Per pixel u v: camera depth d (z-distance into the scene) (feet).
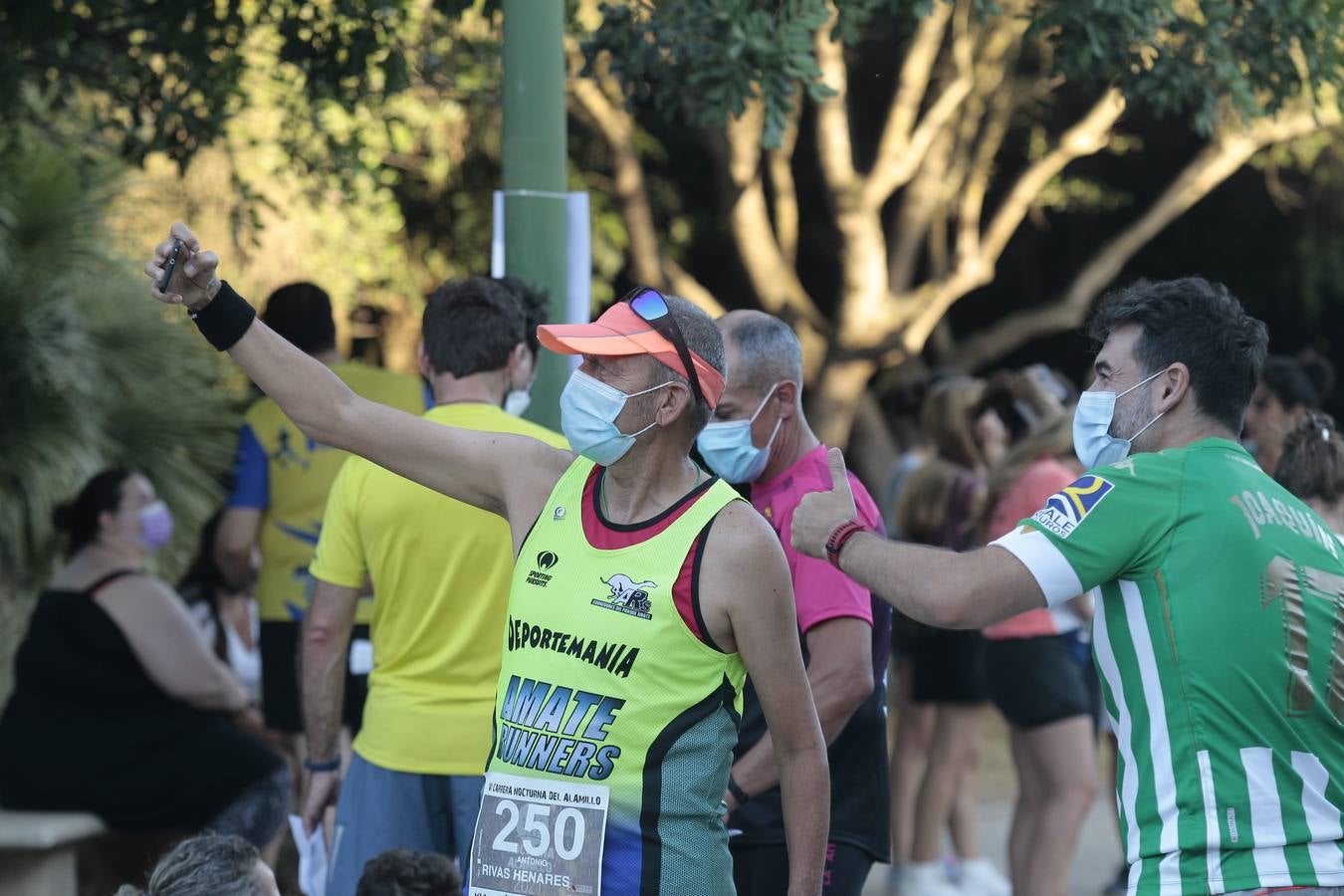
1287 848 20.25
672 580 21.53
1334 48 43.45
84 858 49.90
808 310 117.80
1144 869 20.98
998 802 71.51
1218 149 117.60
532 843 21.75
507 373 33.68
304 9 52.39
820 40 86.02
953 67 113.29
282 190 98.17
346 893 32.58
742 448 30.19
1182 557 20.88
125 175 80.12
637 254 114.83
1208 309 22.30
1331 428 34.47
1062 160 111.65
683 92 41.37
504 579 32.50
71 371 71.00
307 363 23.99
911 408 69.00
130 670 44.57
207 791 44.80
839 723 28.63
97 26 51.01
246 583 56.03
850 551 22.56
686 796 21.56
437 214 123.65
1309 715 20.63
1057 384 58.44
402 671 32.71
